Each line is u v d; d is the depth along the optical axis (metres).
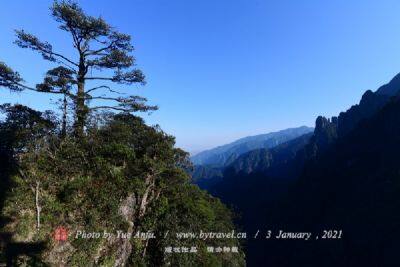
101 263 17.61
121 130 22.78
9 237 14.92
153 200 24.09
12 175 17.19
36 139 18.27
